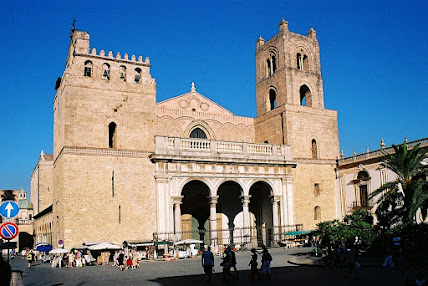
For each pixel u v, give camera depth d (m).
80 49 50.78
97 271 38.78
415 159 46.91
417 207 41.94
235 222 63.00
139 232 49.94
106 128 50.66
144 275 34.12
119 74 52.75
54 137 58.72
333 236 41.56
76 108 49.47
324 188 63.41
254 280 28.94
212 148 55.81
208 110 64.25
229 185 63.47
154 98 54.03
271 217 62.41
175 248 50.19
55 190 55.41
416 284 20.36
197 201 60.56
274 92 68.81
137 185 50.84
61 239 47.81
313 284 26.02
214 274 33.53
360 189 60.69
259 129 66.94
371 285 24.70
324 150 64.50
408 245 34.12
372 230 42.28
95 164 49.16
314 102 66.12
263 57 69.69
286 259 41.91
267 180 59.06
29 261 50.22
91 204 48.19
